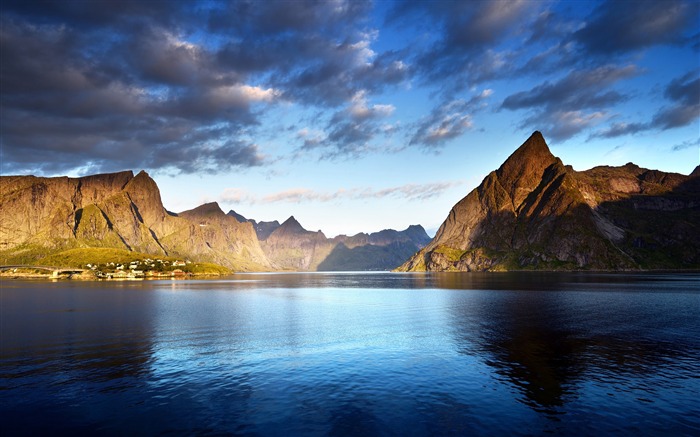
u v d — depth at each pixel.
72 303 114.31
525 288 166.38
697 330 61.66
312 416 28.94
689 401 31.59
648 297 118.12
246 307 103.69
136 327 68.69
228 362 43.97
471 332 61.50
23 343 54.84
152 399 32.62
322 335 60.19
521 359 44.50
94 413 29.86
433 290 166.62
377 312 89.75
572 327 65.12
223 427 27.22
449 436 25.64
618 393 33.44
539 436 25.69
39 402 32.12
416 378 37.69
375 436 25.67
